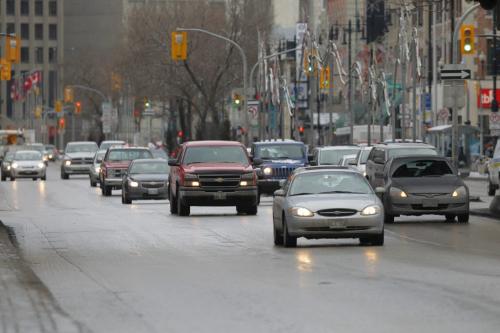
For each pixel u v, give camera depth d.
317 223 59.53
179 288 42.53
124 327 32.91
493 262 51.09
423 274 46.00
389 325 32.53
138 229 75.19
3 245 62.84
